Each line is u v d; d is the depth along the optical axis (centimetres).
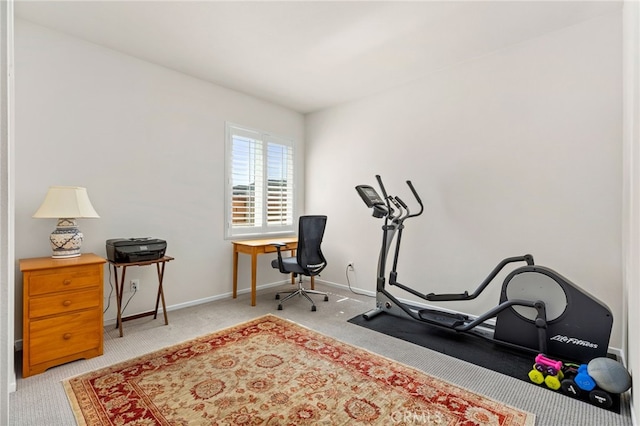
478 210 312
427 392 189
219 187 384
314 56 309
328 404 177
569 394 188
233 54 305
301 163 490
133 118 310
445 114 336
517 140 287
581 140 255
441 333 282
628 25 206
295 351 243
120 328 269
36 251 253
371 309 347
